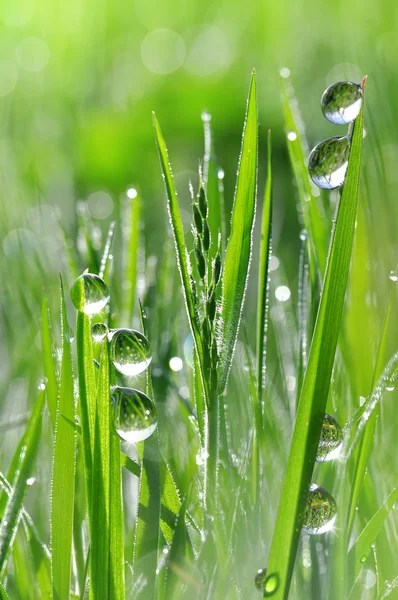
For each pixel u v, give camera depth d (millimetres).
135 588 166
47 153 512
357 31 555
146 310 214
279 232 353
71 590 180
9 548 169
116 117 549
